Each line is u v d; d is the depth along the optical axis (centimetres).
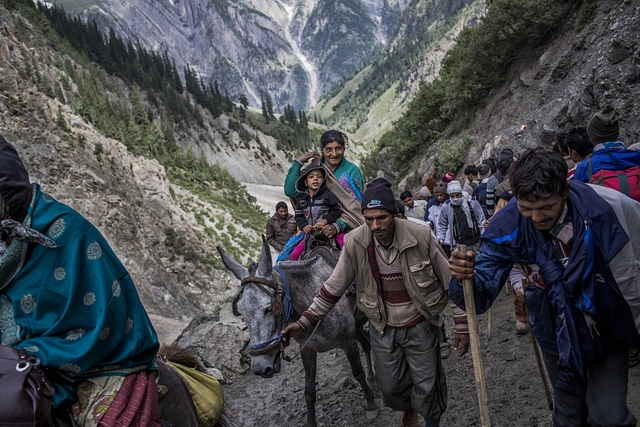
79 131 7538
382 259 380
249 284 411
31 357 200
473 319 285
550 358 306
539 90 2508
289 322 436
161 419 256
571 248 256
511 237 275
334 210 533
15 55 11419
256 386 690
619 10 2173
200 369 328
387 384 395
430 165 3778
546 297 290
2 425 188
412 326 383
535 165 246
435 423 395
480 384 283
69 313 214
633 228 255
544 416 445
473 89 3425
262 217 11281
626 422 264
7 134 6419
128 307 236
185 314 5688
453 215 789
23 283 214
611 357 270
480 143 3080
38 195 226
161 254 6425
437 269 377
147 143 13000
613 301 253
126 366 233
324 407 584
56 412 215
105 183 6669
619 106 1550
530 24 2969
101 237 237
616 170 386
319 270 482
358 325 530
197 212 8812
